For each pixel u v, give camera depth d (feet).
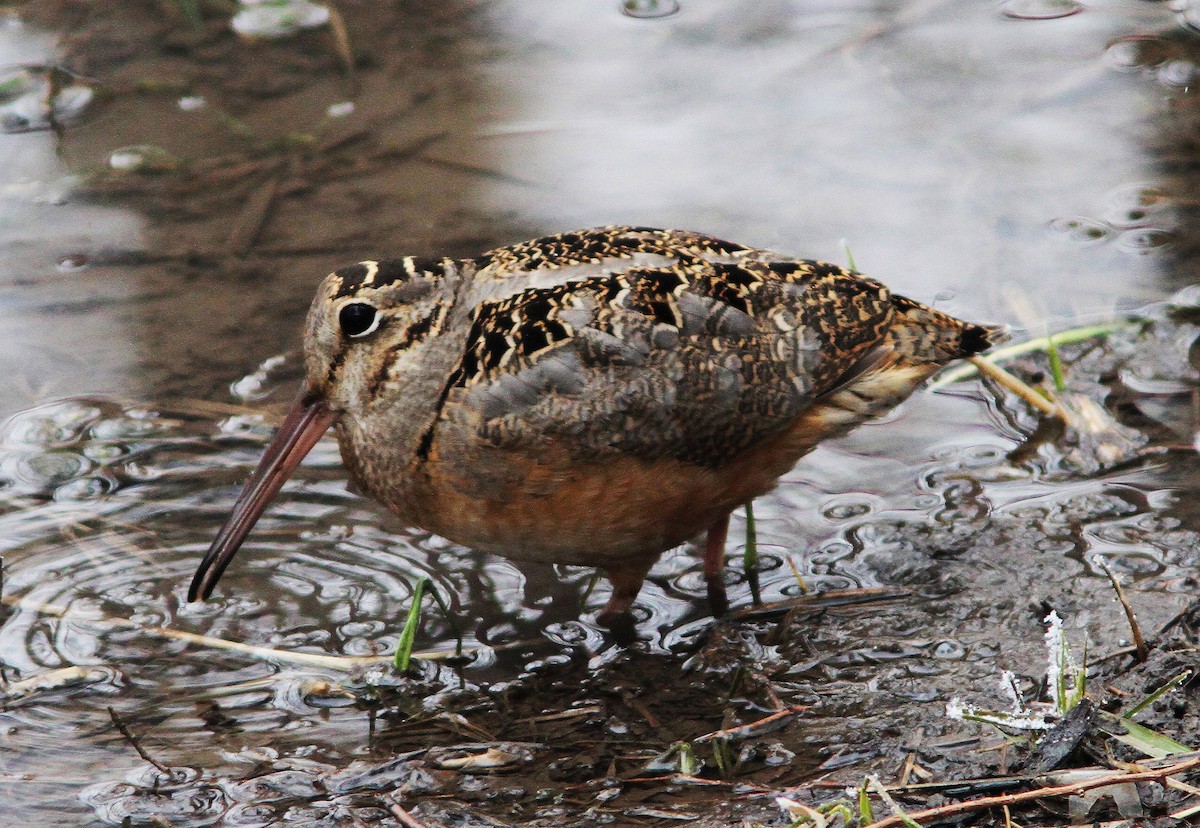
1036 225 43.01
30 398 38.45
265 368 39.24
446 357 29.81
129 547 34.04
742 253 31.22
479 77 50.72
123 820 26.68
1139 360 37.91
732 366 29.48
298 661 30.76
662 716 28.84
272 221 44.39
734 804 25.96
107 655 30.99
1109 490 33.96
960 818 24.86
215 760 28.17
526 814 26.14
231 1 54.44
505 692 29.81
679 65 51.34
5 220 44.78
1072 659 26.96
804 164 46.21
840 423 31.22
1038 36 51.98
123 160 47.24
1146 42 50.98
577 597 32.65
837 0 54.65
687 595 32.60
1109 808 24.79
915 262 41.78
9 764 28.17
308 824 26.35
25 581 32.96
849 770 26.71
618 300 29.01
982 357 37.73
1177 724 26.71
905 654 29.78
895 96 49.29
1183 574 31.01
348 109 49.29
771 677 29.50
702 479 29.91
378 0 54.90
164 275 42.57
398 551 34.04
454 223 43.83
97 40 53.11
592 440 28.66
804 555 33.14
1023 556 32.14
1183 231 42.42
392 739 28.63
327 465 36.81
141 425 37.50
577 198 44.78
